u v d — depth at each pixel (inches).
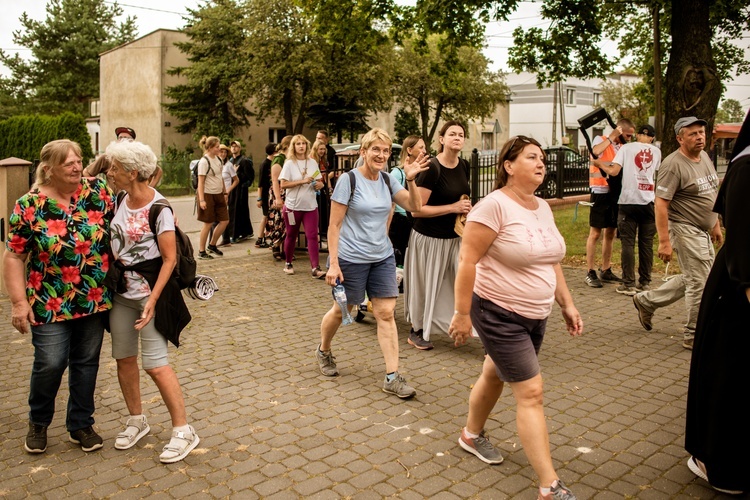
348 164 406.3
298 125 1321.4
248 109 1481.3
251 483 133.5
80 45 1889.8
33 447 146.3
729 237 114.4
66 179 138.7
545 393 180.7
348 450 147.8
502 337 122.4
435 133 1734.7
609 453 145.2
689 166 211.8
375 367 204.8
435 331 218.7
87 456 146.3
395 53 1435.8
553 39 606.2
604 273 328.5
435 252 214.5
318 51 1186.6
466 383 190.1
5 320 263.9
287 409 171.8
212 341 233.1
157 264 143.6
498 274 123.4
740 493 126.9
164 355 144.9
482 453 141.7
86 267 142.3
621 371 198.4
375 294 183.3
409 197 188.1
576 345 224.8
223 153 448.1
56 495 129.3
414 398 178.2
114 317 145.5
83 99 1988.2
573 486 131.0
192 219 632.4
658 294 229.8
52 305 140.3
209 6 1381.6
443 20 556.7
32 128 1194.0
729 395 120.2
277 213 386.3
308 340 234.5
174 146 1448.1
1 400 180.9
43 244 138.1
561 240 126.6
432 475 136.0
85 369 147.4
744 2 598.9
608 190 312.5
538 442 119.2
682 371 198.4
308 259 396.8
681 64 462.9
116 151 137.9
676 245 217.2
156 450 148.9
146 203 142.7
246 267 372.8
